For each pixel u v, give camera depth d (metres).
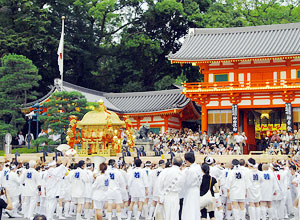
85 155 35.97
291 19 75.94
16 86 47.94
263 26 50.47
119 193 19.69
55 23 62.78
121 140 38.28
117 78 69.75
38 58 62.28
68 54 63.81
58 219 22.73
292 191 23.91
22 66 48.72
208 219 19.03
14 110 48.97
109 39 70.56
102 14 64.75
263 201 20.52
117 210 19.66
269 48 45.94
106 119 35.72
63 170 22.42
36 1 61.94
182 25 66.56
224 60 45.91
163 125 52.38
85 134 36.28
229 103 46.88
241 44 48.41
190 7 65.50
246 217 22.61
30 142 46.19
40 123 58.91
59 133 41.62
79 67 67.06
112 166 19.94
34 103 47.59
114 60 69.19
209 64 48.53
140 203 21.38
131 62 67.75
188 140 43.56
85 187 20.86
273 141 41.88
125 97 57.03
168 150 41.53
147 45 65.19
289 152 38.00
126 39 66.19
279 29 49.84
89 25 67.31
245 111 48.75
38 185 22.08
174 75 69.19
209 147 41.62
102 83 68.81
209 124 47.34
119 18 69.25
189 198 15.17
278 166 22.42
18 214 24.50
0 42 55.59
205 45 49.78
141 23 68.31
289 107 44.94
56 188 21.72
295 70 45.84
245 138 44.03
